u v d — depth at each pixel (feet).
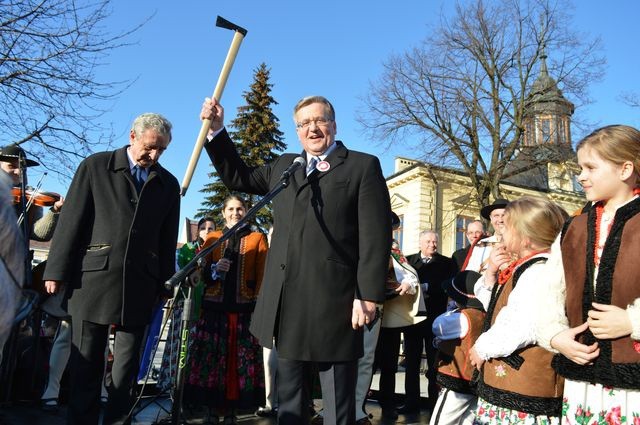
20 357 13.70
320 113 8.19
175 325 13.66
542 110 66.23
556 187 81.87
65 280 9.80
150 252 10.39
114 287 9.83
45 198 13.58
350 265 7.81
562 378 7.28
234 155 8.50
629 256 5.96
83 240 10.16
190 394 12.99
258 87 80.02
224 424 13.12
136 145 10.44
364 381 13.71
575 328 6.30
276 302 7.75
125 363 10.05
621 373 5.70
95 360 9.80
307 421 7.79
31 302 5.53
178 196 11.35
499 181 68.64
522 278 7.61
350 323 7.64
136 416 13.50
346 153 8.23
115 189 10.26
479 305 10.11
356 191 7.94
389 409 15.65
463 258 17.10
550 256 7.20
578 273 6.50
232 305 13.50
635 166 6.40
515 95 67.36
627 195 6.46
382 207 7.89
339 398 7.63
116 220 10.10
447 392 9.84
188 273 8.05
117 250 9.97
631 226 6.06
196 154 7.79
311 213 7.82
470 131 68.13
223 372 13.19
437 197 79.82
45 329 14.71
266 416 14.07
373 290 7.47
